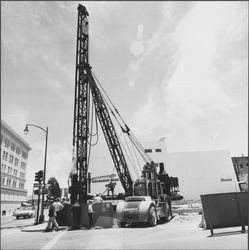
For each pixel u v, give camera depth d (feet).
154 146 161.07
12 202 199.62
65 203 49.21
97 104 67.36
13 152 206.80
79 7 64.90
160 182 53.52
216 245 19.57
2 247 26.27
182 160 159.63
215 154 162.20
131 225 44.60
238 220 27.20
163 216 47.75
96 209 45.24
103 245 24.67
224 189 154.51
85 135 55.62
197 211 78.13
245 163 165.37
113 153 72.28
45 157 63.46
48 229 41.78
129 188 72.49
